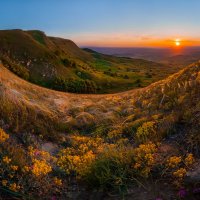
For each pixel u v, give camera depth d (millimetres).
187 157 9117
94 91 121938
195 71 19453
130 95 28031
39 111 15391
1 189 8320
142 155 9586
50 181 9320
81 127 16125
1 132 10523
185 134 10875
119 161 9352
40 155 10820
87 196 8648
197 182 8000
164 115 13984
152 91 21188
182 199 7543
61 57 136000
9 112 12680
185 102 13992
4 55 112188
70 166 10242
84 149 11930
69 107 21234
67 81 115500
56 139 13109
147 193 8070
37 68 115000
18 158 9625
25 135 11953
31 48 124188
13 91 18375
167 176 8703
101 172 8930
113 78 151375
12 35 128000
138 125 13875
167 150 10242
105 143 12891
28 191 8586
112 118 17188
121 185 8562
